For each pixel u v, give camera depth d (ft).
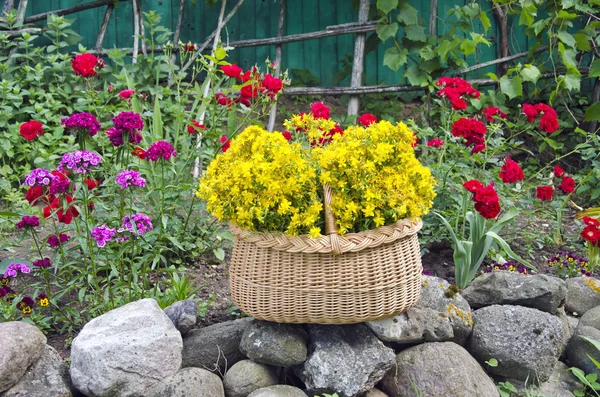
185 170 13.48
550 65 21.21
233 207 8.45
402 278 8.61
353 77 20.45
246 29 22.90
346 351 8.71
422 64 19.94
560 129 19.86
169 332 8.45
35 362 8.27
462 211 11.96
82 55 14.37
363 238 8.13
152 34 20.80
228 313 10.28
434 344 9.32
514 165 12.23
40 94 18.61
